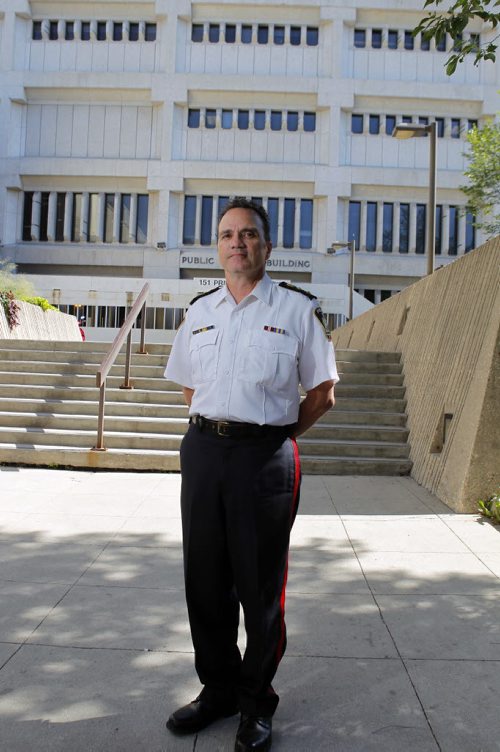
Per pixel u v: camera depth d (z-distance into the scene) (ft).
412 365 25.98
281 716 7.55
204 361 7.34
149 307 104.27
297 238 118.11
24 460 22.65
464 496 16.81
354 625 10.02
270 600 7.13
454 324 21.50
